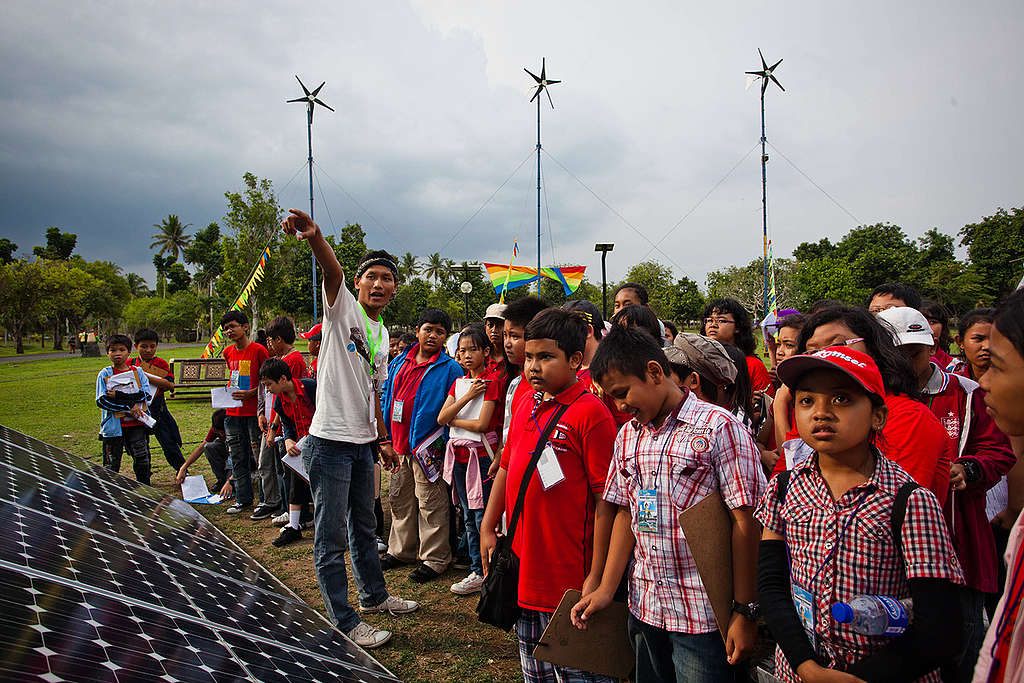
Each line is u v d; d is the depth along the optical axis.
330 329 3.68
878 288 3.67
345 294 3.67
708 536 2.01
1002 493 2.94
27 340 75.62
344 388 3.67
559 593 2.50
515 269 15.48
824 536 1.68
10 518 2.50
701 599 2.08
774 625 1.74
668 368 2.23
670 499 2.12
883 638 1.60
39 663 1.39
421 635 3.76
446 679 3.27
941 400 2.87
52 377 23.02
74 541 2.60
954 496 2.67
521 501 2.58
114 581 2.32
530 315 3.51
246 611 2.81
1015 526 1.41
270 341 6.24
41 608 1.74
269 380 5.19
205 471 8.32
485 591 2.65
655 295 53.78
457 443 4.35
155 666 1.70
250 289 15.41
